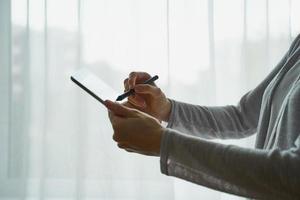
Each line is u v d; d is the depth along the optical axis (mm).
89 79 747
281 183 414
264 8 1466
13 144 1447
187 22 1466
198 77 1466
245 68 1462
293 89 544
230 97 1478
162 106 799
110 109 526
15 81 1451
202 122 816
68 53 1475
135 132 488
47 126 1450
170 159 470
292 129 505
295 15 1479
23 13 1463
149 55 1460
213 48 1464
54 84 1467
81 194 1438
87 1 1473
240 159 434
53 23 1472
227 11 1473
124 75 1469
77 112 1453
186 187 1468
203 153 453
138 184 1449
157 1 1468
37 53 1478
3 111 1471
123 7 1478
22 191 1451
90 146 1459
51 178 1456
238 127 820
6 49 1479
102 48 1471
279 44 1474
